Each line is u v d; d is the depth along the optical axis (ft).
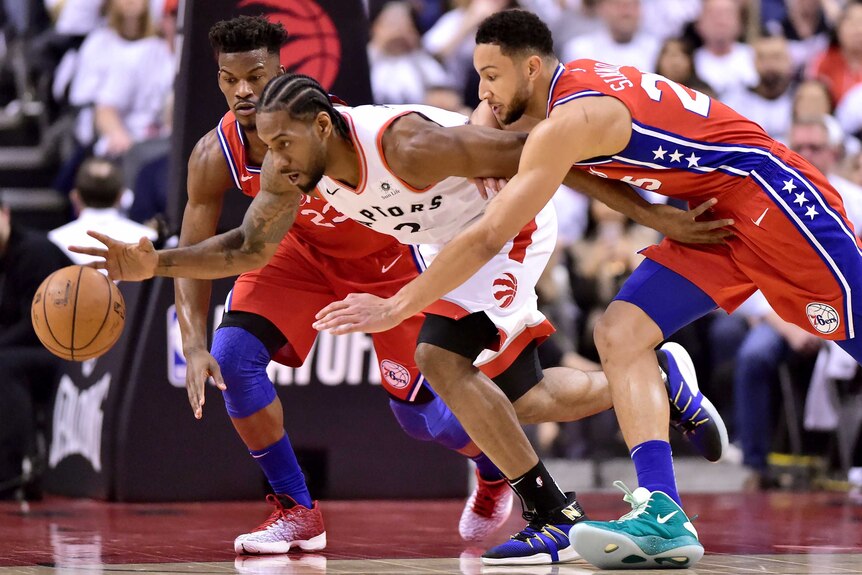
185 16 46.26
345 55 47.78
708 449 37.86
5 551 33.96
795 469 63.72
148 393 48.96
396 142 29.22
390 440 51.37
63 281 31.89
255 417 34.71
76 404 53.47
